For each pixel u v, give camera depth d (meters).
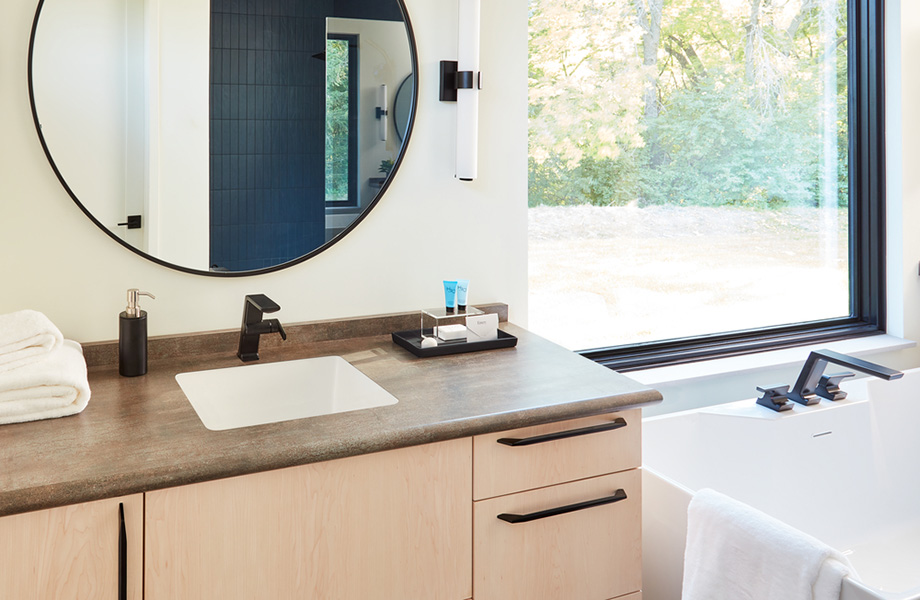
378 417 1.35
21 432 1.25
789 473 2.21
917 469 2.44
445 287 1.87
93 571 1.12
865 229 2.81
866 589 1.25
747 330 2.66
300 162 1.81
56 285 1.63
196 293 1.76
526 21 2.04
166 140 1.67
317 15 1.79
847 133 2.78
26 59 1.54
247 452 1.19
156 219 1.68
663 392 2.38
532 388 1.52
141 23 1.62
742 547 1.43
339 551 1.29
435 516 1.37
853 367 2.08
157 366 1.65
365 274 1.93
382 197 1.92
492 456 1.41
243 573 1.22
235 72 1.71
